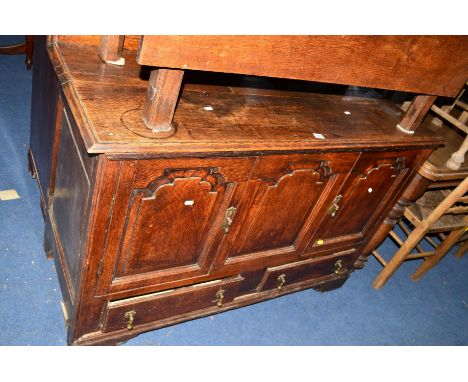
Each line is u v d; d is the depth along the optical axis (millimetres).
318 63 1088
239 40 931
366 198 1794
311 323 2094
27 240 1911
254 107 1399
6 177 2193
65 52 1273
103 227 1134
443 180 2076
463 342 2314
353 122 1578
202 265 1479
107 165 1002
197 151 1093
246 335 1906
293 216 1594
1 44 3422
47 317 1646
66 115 1294
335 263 2057
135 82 1248
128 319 1465
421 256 2439
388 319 2291
